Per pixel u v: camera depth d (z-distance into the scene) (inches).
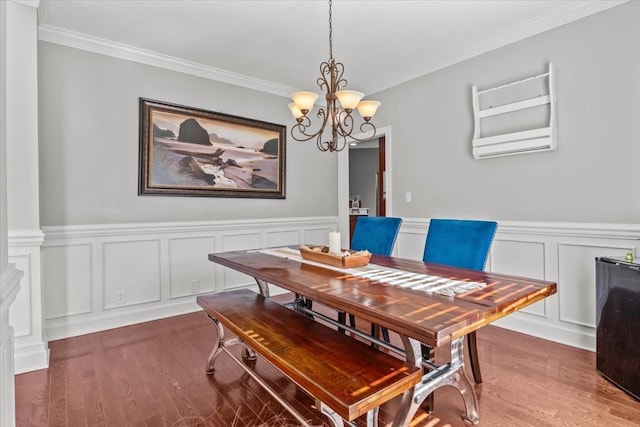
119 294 121.4
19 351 88.2
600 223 95.9
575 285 101.7
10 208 89.8
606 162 95.0
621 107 92.1
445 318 47.2
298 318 77.1
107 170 119.0
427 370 73.6
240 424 67.3
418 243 145.1
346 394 45.9
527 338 108.1
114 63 120.1
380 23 107.3
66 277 111.3
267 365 91.4
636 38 89.4
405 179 150.4
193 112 136.9
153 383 82.3
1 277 35.0
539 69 107.7
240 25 108.2
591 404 72.5
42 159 107.5
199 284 139.6
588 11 96.9
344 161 184.4
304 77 151.3
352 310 54.0
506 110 114.2
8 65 90.2
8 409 37.2
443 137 135.2
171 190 131.9
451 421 68.0
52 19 103.8
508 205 116.6
